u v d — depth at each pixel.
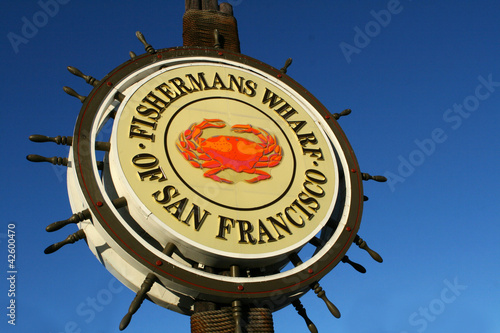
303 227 10.95
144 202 10.00
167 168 10.71
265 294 9.63
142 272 9.52
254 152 11.80
